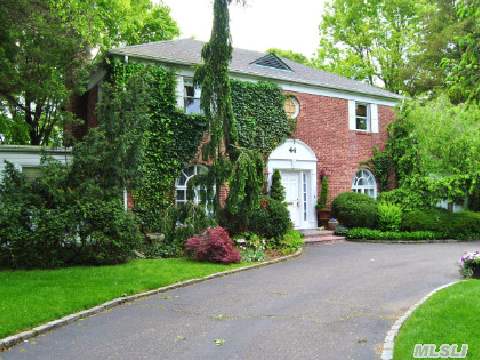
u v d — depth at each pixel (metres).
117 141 11.71
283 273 10.70
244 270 11.09
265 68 18.53
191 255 12.02
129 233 11.40
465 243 17.16
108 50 14.60
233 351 5.46
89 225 11.11
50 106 18.98
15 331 6.16
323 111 19.28
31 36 13.92
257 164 14.04
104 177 11.92
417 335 5.61
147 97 12.60
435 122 18.48
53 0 13.77
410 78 31.34
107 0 16.80
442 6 29.50
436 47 28.44
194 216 12.96
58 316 6.86
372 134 20.86
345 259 12.95
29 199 11.09
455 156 18.25
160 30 26.67
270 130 17.55
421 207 18.98
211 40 13.66
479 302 6.93
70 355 5.43
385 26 33.03
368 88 21.55
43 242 10.70
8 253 10.68
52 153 14.30
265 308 7.48
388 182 21.02
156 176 14.82
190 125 15.52
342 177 19.66
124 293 8.29
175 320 6.85
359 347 5.54
